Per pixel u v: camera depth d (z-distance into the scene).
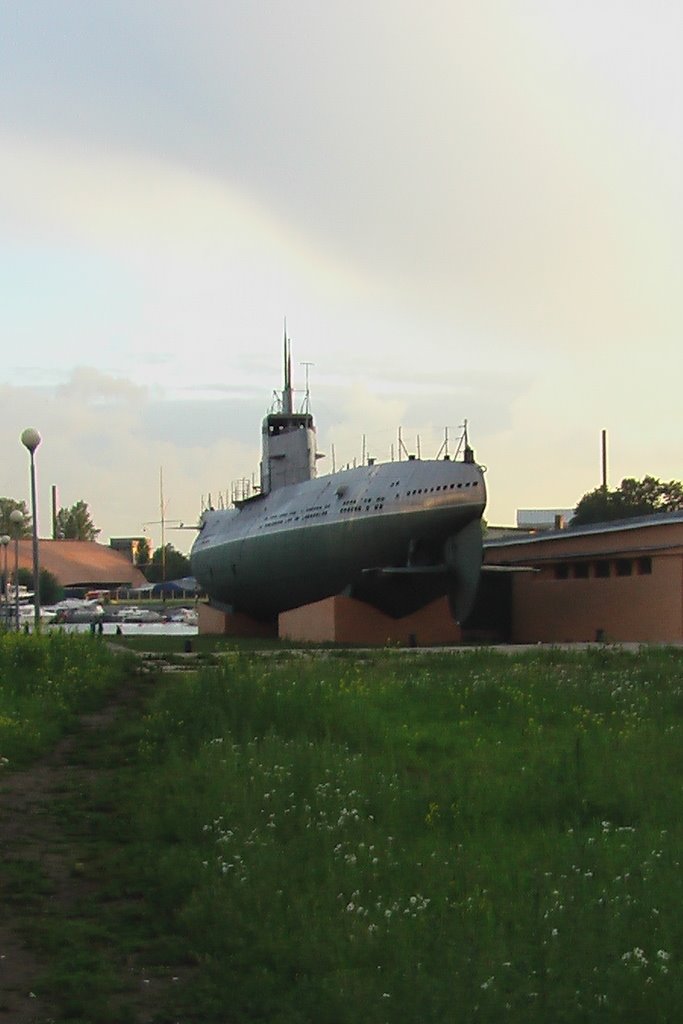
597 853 12.57
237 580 70.50
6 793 17.14
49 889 12.29
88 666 31.89
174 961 10.20
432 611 55.56
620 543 54.34
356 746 20.20
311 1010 8.64
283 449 70.31
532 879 11.50
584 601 57.78
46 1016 8.97
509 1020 8.16
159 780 16.95
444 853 12.81
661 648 40.41
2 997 9.35
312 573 59.50
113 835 14.48
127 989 9.56
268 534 64.38
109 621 106.25
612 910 10.36
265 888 11.25
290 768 16.67
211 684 24.03
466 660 35.84
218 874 12.01
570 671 31.59
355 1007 8.45
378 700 24.64
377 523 53.34
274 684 24.28
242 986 9.30
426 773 18.09
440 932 9.73
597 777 16.55
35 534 37.38
